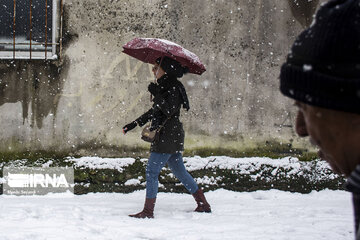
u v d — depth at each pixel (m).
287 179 9.06
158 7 8.92
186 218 6.92
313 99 1.10
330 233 6.01
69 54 8.79
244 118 9.12
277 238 5.66
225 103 9.09
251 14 9.14
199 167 8.88
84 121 8.82
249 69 9.14
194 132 9.01
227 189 8.96
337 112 1.08
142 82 8.93
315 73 1.10
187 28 8.99
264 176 9.02
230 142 9.09
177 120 7.07
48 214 6.69
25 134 8.71
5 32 8.86
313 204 8.16
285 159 9.13
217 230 6.12
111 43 8.86
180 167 7.22
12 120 8.70
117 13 8.87
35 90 8.73
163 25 8.94
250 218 6.95
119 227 6.09
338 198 8.81
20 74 8.70
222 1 9.09
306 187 9.09
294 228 6.25
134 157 8.91
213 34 9.05
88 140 8.84
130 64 8.91
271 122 9.17
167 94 6.93
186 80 9.02
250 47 9.14
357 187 1.05
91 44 8.82
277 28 9.18
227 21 9.09
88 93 8.82
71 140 8.80
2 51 8.83
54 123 8.76
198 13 9.02
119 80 8.89
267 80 9.18
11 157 8.67
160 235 5.74
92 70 8.84
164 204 7.93
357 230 1.14
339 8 1.12
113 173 8.78
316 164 9.15
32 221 6.23
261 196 8.77
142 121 7.24
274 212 7.39
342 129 1.08
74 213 6.77
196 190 7.29
